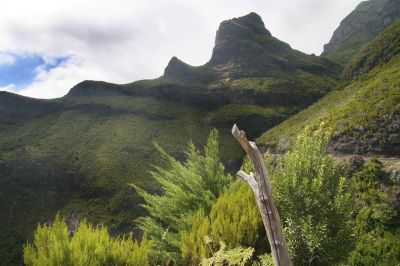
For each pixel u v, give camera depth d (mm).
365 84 57219
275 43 148500
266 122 93188
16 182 79875
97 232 4906
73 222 68625
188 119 98125
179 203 8219
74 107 109500
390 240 17641
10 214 71688
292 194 5891
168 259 6723
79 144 91438
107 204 69812
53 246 4371
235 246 5699
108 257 4738
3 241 65000
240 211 6379
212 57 140625
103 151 85438
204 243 5719
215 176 9016
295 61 135875
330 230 5785
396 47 65062
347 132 38406
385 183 26250
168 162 9328
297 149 6504
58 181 80438
